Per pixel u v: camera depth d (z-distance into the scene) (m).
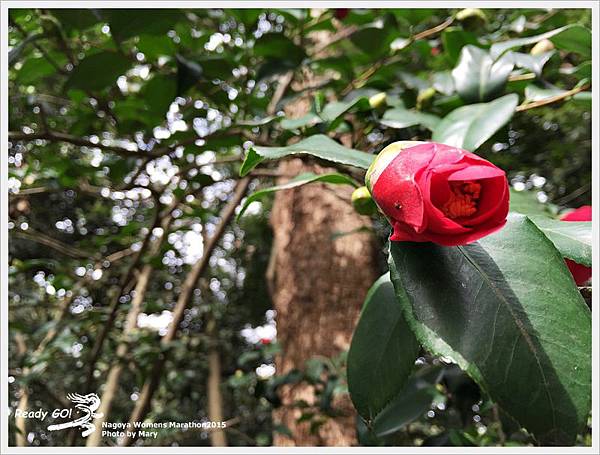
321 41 0.68
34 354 0.59
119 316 0.73
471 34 0.41
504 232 0.18
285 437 0.74
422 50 0.47
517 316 0.17
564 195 1.16
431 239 0.15
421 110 0.38
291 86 0.53
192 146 0.46
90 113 0.52
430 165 0.15
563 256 0.19
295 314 0.82
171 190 0.55
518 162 1.13
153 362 0.62
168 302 0.91
